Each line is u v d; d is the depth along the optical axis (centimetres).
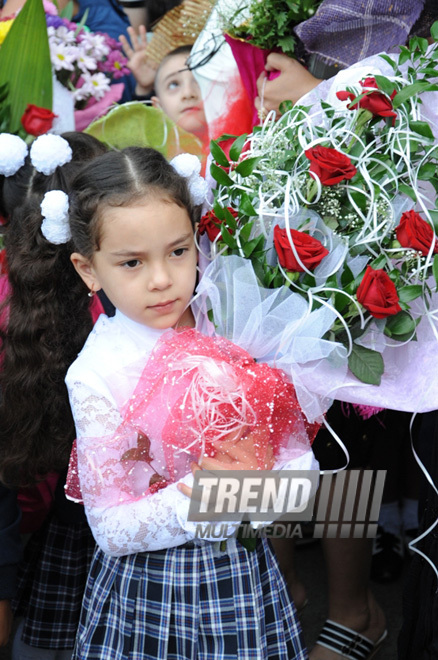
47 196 140
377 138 138
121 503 133
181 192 131
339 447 191
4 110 209
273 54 211
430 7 192
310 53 202
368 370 134
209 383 127
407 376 138
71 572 176
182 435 130
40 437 157
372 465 211
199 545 139
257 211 136
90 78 240
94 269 136
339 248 132
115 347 137
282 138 140
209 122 236
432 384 132
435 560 150
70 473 142
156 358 131
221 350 133
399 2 183
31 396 155
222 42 229
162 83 248
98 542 135
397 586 239
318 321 129
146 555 140
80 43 239
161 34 260
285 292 133
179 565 138
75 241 137
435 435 153
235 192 140
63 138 173
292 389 136
